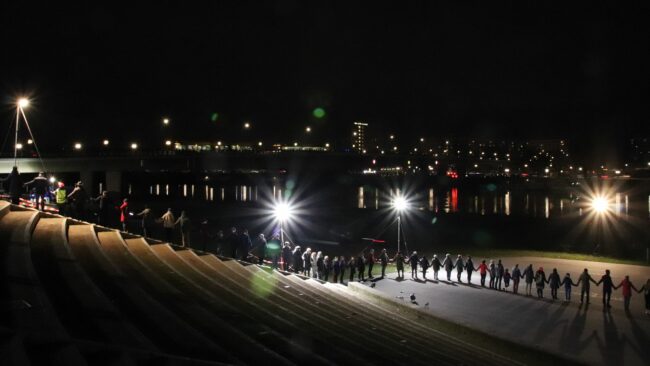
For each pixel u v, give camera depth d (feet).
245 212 298.56
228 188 595.06
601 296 90.68
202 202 356.38
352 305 60.75
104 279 37.86
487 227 252.42
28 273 32.07
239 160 358.23
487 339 57.77
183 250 62.64
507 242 204.23
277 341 32.30
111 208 112.37
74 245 47.83
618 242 204.33
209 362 24.27
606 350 59.06
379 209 341.62
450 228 248.11
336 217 288.71
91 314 28.32
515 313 76.54
